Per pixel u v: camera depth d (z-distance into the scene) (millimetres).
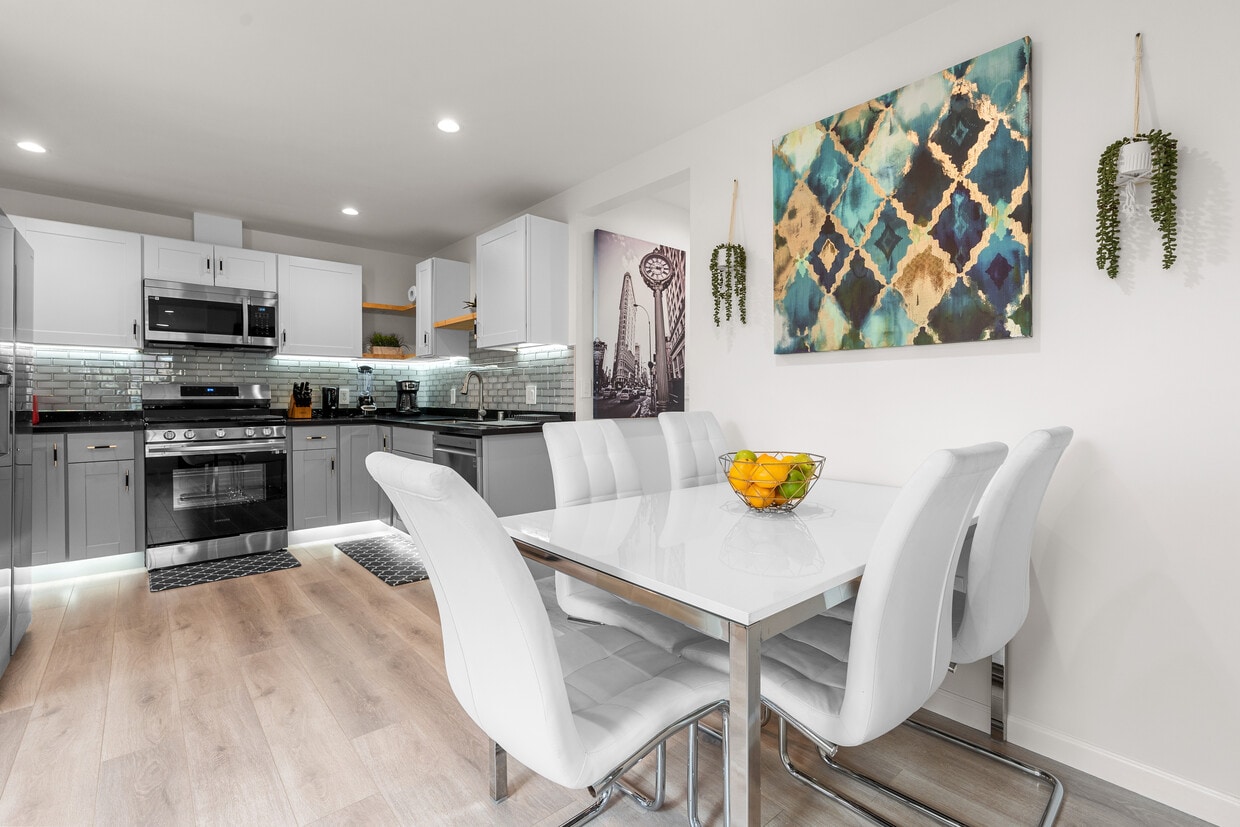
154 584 3217
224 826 1438
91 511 3348
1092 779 1687
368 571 3471
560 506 1846
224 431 3711
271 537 3902
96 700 2008
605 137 2961
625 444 2084
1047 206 1769
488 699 1059
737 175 2670
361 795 1556
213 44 2186
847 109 2254
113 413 3941
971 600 1387
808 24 2092
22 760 1680
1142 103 1601
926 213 1999
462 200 3855
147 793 1549
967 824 1487
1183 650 1563
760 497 1560
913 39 2076
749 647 931
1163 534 1586
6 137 2910
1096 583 1697
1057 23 1747
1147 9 1593
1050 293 1768
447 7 1999
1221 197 1489
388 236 4672
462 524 910
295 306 4348
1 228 2197
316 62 2303
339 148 3070
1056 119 1750
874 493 1910
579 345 3693
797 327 2391
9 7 1956
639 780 1644
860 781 1627
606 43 2205
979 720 1937
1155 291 1586
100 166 3260
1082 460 1716
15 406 2367
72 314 3529
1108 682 1683
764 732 1896
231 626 2645
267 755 1716
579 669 1306
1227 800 1499
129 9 1979
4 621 2201
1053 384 1766
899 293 2074
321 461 4180
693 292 2869
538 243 3559
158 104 2609
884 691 1069
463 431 3383
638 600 1097
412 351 5336
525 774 1658
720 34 2148
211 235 4078
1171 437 1568
